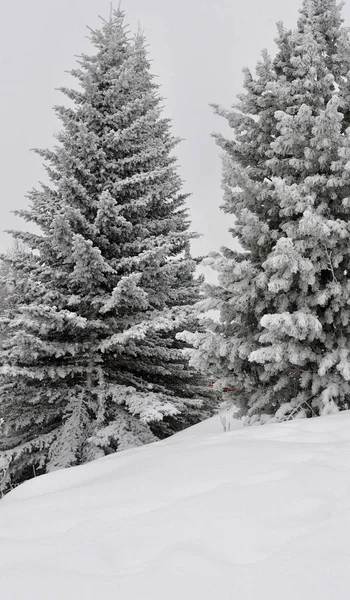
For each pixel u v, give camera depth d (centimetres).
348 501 263
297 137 660
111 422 851
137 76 1265
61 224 834
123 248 957
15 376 788
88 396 895
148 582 194
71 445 804
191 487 314
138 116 1041
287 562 198
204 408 1154
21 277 930
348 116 738
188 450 424
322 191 666
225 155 679
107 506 299
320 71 705
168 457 406
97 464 461
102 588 193
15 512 315
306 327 596
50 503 324
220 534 235
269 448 386
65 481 437
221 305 693
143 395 855
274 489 284
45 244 948
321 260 652
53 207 950
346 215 689
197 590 185
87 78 980
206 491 303
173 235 973
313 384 646
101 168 977
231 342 679
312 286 654
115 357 929
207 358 704
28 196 987
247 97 749
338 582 181
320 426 466
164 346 1001
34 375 793
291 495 273
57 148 898
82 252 830
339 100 616
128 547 233
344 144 635
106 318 924
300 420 513
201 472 341
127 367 1013
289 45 734
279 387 664
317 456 352
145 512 285
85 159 973
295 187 629
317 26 752
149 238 966
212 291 716
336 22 757
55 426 920
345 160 639
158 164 1146
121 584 195
